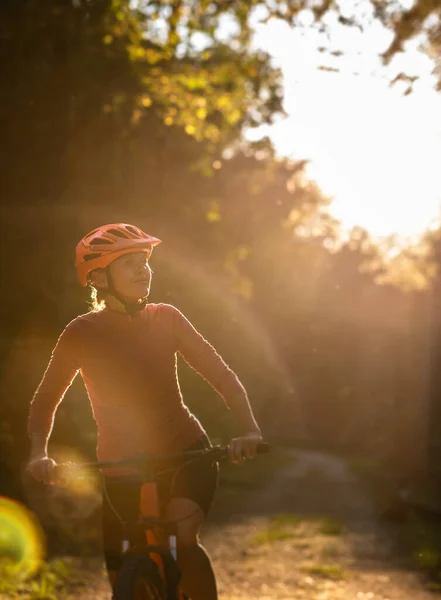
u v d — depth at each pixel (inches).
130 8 498.6
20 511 410.6
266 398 1353.3
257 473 988.6
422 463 800.3
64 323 492.7
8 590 304.8
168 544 141.3
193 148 686.5
